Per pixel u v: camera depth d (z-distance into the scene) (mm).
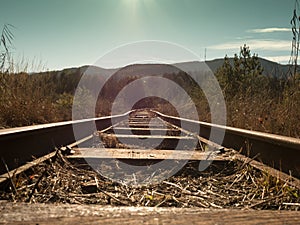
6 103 6102
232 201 2500
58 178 3014
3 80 6406
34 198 2412
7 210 1456
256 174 3197
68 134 5348
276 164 3369
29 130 3629
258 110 6891
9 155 3158
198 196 2668
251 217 1434
